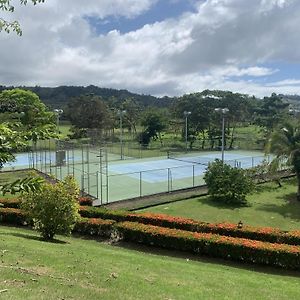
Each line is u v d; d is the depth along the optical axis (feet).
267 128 252.83
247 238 53.88
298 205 81.35
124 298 27.02
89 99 268.41
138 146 196.13
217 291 32.55
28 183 15.56
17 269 30.32
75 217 51.88
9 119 20.71
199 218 71.41
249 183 83.51
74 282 29.22
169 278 34.81
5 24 18.35
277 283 38.55
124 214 62.44
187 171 119.14
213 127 232.32
